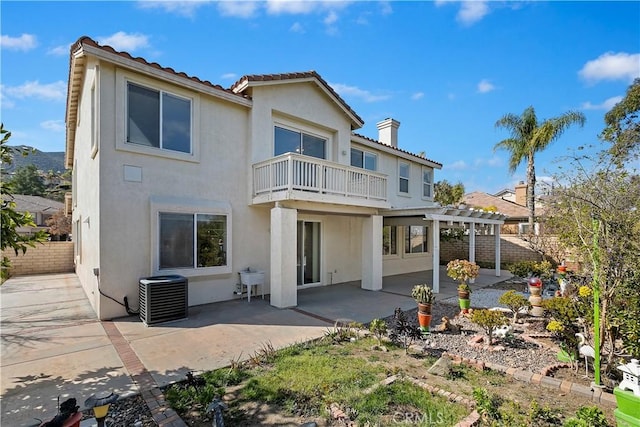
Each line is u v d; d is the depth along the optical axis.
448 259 20.42
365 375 4.57
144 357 5.24
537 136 18.09
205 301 9.01
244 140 10.09
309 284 12.05
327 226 12.68
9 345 5.75
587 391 4.10
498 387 4.32
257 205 9.98
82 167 11.05
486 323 5.77
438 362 4.89
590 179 4.60
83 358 5.18
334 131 12.65
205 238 8.98
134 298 7.77
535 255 17.30
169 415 3.53
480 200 30.62
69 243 16.19
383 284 12.98
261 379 4.40
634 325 3.96
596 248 4.30
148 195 8.05
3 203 4.23
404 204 16.72
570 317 4.94
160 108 8.32
